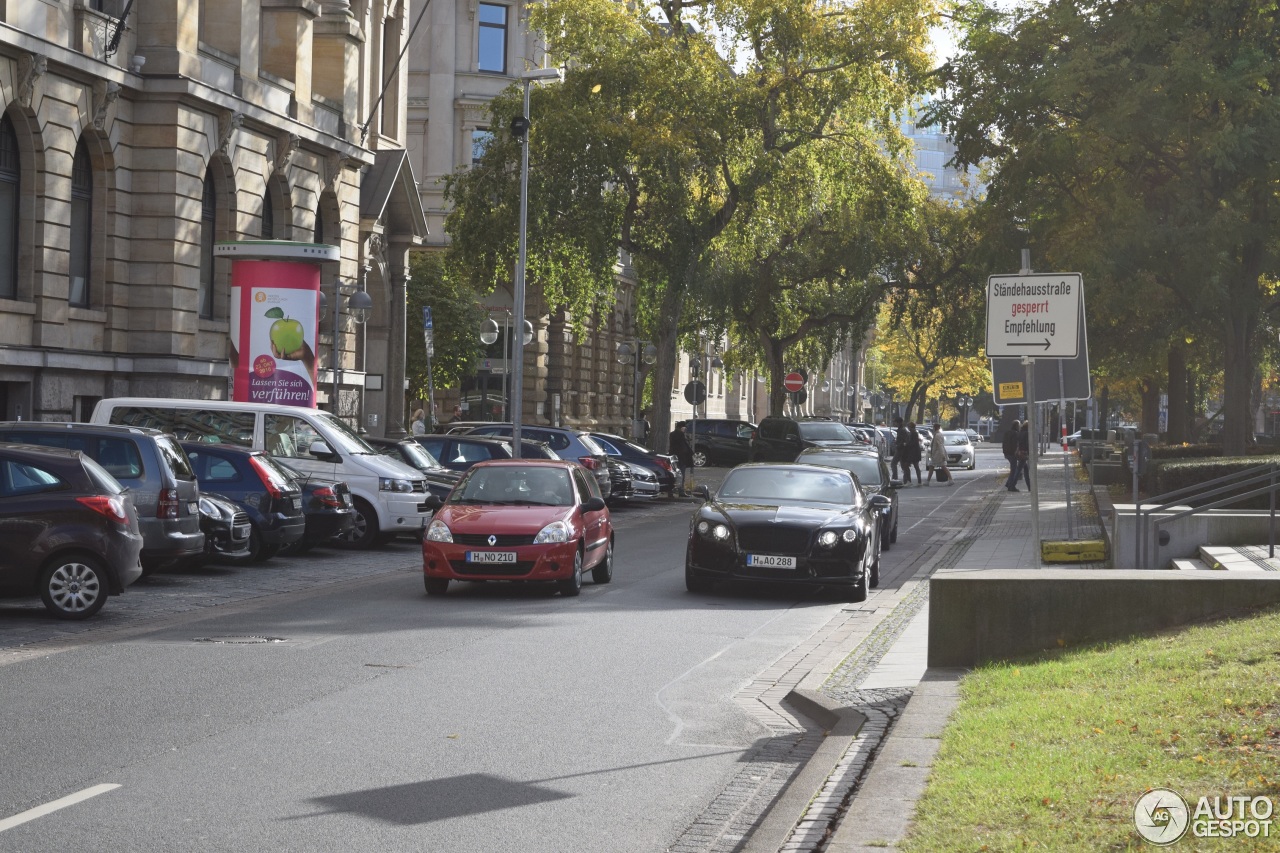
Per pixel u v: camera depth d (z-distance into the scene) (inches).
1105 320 1524.4
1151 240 1346.0
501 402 2240.4
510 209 1518.2
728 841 283.1
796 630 609.9
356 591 724.7
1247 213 1382.9
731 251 1755.7
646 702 431.8
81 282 1210.6
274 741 362.6
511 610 653.9
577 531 721.0
